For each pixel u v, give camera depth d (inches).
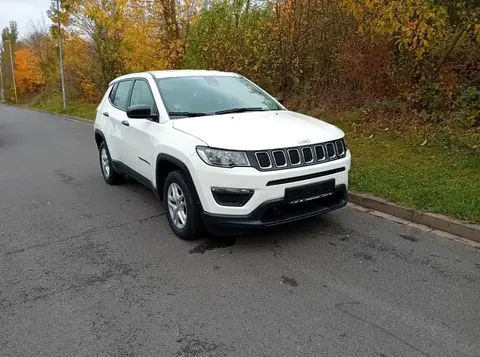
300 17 422.9
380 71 357.4
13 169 347.6
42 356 109.9
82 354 110.2
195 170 158.2
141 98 216.5
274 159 152.1
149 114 189.6
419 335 113.4
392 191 214.4
